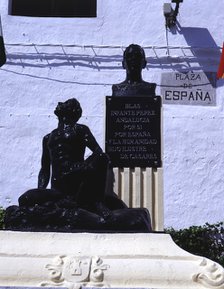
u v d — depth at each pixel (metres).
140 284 5.44
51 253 5.65
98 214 6.06
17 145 11.52
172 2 11.92
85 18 12.39
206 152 11.40
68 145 6.37
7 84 11.90
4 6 12.41
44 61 12.05
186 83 11.90
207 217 10.98
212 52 12.10
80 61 12.05
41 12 12.67
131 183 7.51
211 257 10.38
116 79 11.95
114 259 5.59
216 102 11.80
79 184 6.21
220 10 12.42
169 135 11.48
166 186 11.16
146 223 6.03
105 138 7.61
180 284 5.45
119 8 12.41
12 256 5.64
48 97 11.85
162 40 12.18
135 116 7.66
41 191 6.12
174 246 5.74
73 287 5.39
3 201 11.17
